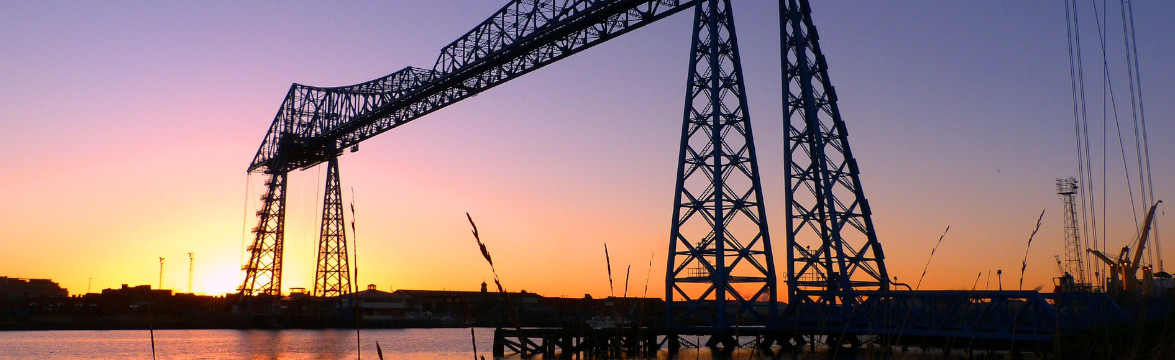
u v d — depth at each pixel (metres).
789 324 53.00
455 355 78.31
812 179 55.75
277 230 115.19
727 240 54.09
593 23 62.81
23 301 157.12
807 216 55.25
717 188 53.66
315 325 131.12
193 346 93.06
